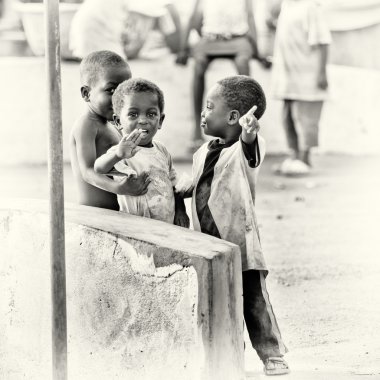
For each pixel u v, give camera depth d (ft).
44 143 101.55
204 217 32.19
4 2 112.98
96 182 31.17
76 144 32.24
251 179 31.76
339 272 54.29
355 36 111.04
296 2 91.86
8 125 101.76
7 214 31.22
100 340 29.30
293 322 43.57
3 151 100.07
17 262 31.19
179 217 32.58
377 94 106.63
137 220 30.07
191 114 105.29
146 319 28.35
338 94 106.63
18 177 89.56
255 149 30.89
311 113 93.71
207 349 27.50
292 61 91.71
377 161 101.35
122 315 28.78
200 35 100.17
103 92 32.14
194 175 32.76
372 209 75.15
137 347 28.60
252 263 31.45
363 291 49.80
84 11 89.40
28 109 102.12
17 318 31.42
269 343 32.17
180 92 106.42
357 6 110.52
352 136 106.83
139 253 28.19
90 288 29.27
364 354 37.81
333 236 64.95
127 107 30.55
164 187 31.65
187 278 27.53
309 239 63.93
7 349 31.78
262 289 32.07
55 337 26.76
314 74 91.97
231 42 98.48
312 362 36.55
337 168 96.94
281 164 98.43
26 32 108.47
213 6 98.63
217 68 107.45
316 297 48.57
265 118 106.63
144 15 104.47
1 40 110.52
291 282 51.96
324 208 75.82
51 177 26.40
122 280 28.68
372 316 44.60
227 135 32.35
